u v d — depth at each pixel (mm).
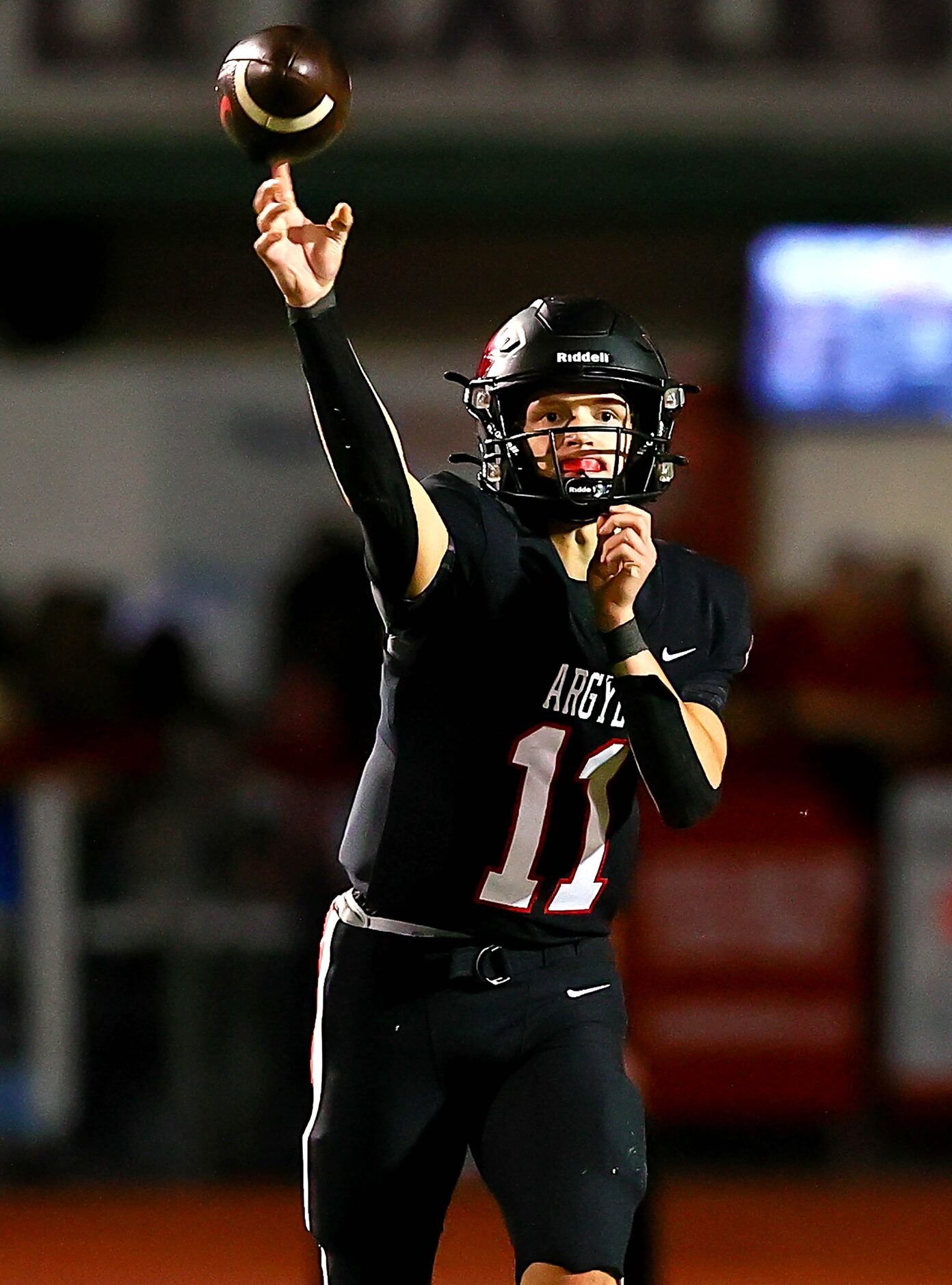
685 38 29109
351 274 34750
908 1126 23438
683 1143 23188
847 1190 21703
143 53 28938
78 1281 18375
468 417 33625
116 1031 22562
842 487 34406
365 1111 10062
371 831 10141
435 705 9930
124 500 32906
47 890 22469
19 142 29219
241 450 33031
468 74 29141
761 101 29188
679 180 29609
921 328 34094
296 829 22562
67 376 32812
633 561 9383
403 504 9438
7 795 22453
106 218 33938
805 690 26234
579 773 10016
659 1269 11828
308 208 29688
